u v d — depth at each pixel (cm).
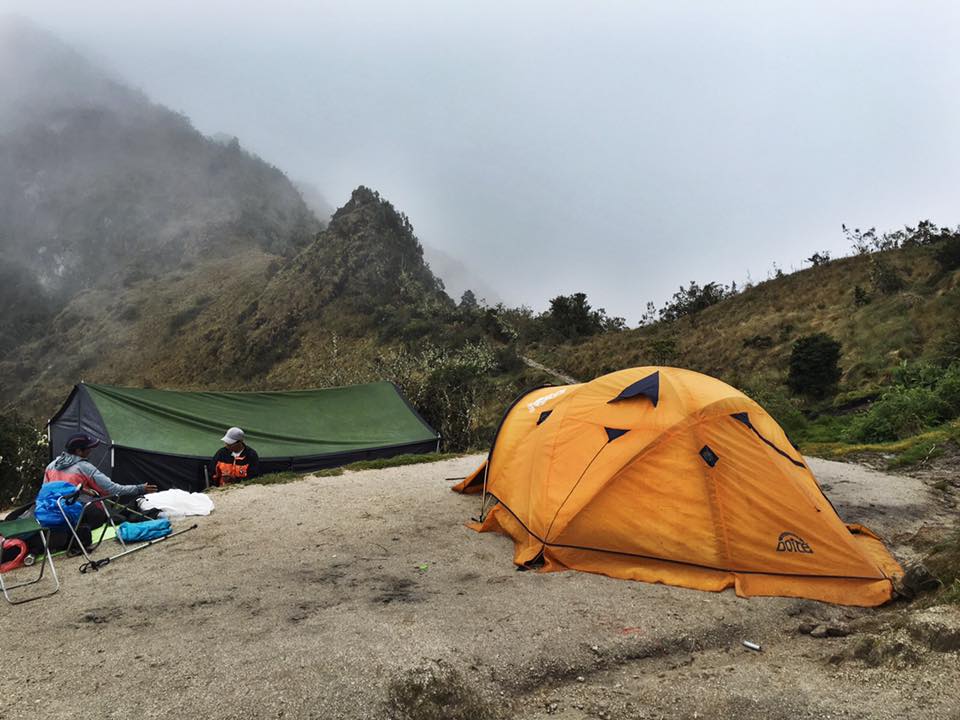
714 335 3903
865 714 266
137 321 11594
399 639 355
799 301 3806
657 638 372
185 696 298
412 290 8150
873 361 2256
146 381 8650
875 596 430
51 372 10338
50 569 499
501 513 609
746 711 286
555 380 4106
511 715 303
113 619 397
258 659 333
